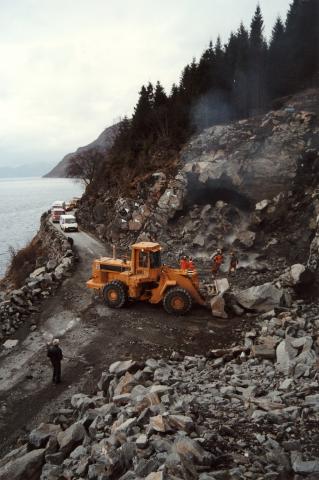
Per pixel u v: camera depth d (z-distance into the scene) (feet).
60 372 42.29
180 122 139.23
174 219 103.24
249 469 22.58
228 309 58.13
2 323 58.18
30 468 27.89
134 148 142.61
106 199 133.39
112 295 60.59
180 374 39.01
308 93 129.49
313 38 164.45
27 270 133.39
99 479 23.66
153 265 59.06
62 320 58.18
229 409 30.22
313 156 90.84
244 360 42.63
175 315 57.62
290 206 88.12
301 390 32.45
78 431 30.45
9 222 358.43
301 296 59.57
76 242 117.91
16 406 38.42
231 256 77.92
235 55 158.51
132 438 26.40
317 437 25.68
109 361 45.60
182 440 23.73
